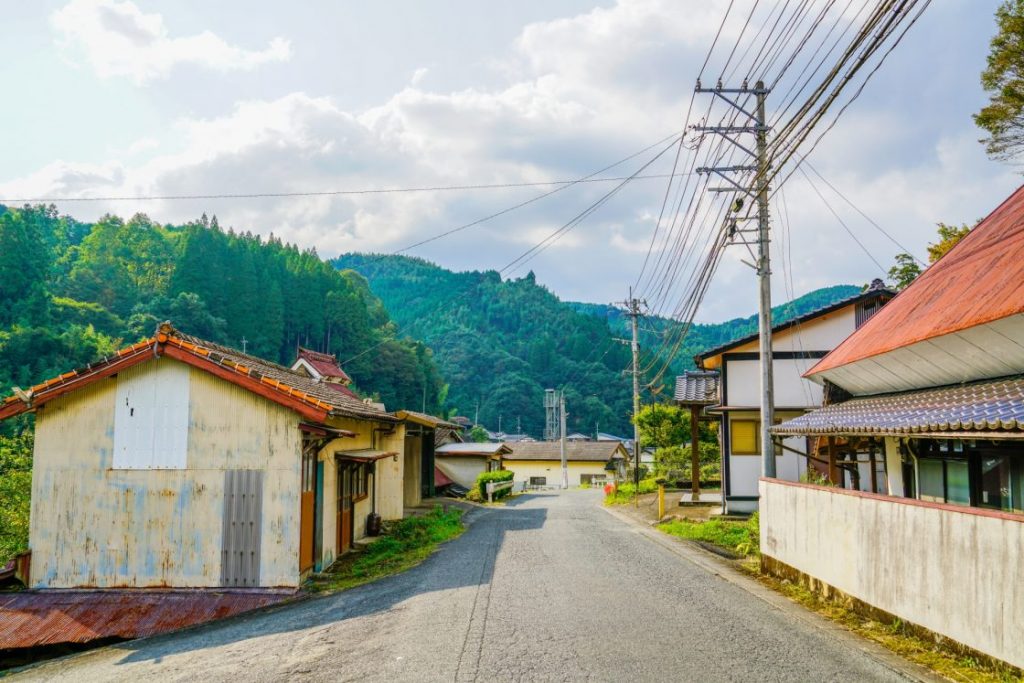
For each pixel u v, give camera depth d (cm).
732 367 2077
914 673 571
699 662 613
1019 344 750
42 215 10612
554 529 1795
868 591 766
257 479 1075
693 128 1350
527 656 640
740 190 1329
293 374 1584
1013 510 812
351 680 600
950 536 611
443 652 663
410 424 2302
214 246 7594
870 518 762
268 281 7756
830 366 1245
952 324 838
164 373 1101
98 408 1101
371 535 1611
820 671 581
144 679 679
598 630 730
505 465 5803
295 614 917
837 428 966
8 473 2009
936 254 1880
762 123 1317
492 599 898
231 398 1089
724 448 2075
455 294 13762
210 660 725
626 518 2162
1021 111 1235
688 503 2297
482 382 10694
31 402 1088
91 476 1090
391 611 870
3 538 1777
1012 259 884
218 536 1070
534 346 11194
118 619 962
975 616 573
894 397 1074
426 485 2869
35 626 944
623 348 11388
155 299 7050
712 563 1221
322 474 1232
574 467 5716
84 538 1080
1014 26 1211
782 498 1040
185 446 1088
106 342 5706
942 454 980
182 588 1063
